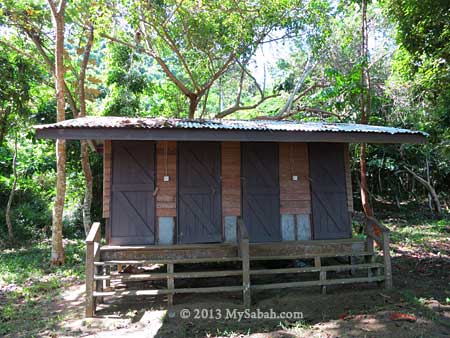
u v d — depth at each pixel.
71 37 11.56
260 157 6.96
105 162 6.47
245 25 11.19
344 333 4.69
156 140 6.17
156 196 6.51
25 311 5.93
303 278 7.40
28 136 12.76
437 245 10.35
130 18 10.15
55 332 4.93
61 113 9.29
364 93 10.95
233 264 8.05
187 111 15.78
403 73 10.72
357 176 16.27
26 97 11.72
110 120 6.28
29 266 8.96
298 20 11.37
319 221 7.05
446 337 4.52
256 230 6.78
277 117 12.95
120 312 5.62
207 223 6.63
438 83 9.74
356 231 12.82
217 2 10.86
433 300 5.90
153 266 8.34
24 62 11.49
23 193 15.36
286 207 6.96
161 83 16.77
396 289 6.44
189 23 11.41
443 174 16.47
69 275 8.32
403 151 15.53
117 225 6.36
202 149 6.76
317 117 14.20
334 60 14.54
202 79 13.66
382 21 14.30
